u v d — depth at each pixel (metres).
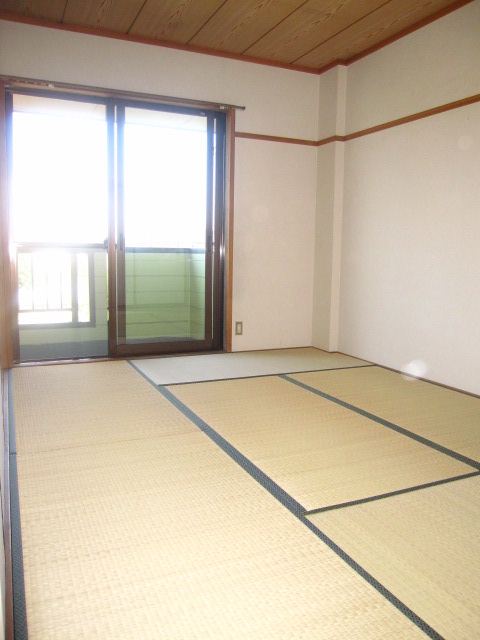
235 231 4.38
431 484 2.03
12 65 3.57
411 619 1.29
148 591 1.37
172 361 4.11
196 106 4.16
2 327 3.66
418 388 3.44
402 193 3.80
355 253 4.32
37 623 1.24
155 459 2.21
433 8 3.39
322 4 3.33
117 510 1.78
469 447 2.41
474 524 1.74
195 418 2.75
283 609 1.31
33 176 3.84
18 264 4.04
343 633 1.24
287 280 4.64
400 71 3.77
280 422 2.71
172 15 3.52
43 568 1.45
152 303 4.28
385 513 1.80
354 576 1.45
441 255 3.51
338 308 4.54
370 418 2.80
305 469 2.14
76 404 2.94
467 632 1.25
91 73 3.78
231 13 3.48
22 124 3.80
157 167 4.17
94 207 4.03
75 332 4.23
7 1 3.33
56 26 3.65
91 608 1.30
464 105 3.28
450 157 3.40
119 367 3.86
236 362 4.11
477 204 3.23
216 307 4.54
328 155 4.46
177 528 1.68
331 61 4.35
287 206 4.55
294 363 4.12
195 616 1.28
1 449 1.68
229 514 1.77
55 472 2.07
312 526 1.71
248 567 1.48
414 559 1.54
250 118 4.32
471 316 3.31
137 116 4.06
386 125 3.91
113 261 4.09
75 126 3.93
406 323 3.83
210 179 4.36
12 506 1.79
